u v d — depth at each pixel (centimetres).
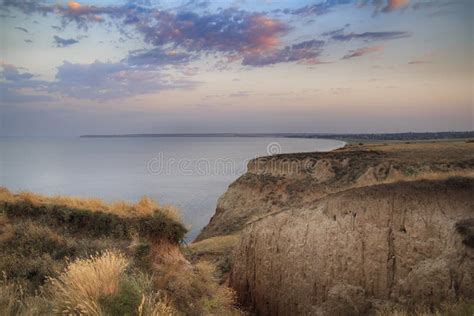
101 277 508
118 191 5803
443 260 920
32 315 439
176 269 848
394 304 973
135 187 6531
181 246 1002
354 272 1102
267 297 1319
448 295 877
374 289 1058
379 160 4638
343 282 1115
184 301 725
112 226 897
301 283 1216
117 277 529
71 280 510
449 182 1090
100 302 466
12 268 658
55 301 480
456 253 907
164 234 927
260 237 1384
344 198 1212
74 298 466
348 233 1145
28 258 707
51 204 934
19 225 827
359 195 1182
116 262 587
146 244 843
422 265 962
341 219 1180
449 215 985
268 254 1339
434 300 900
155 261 848
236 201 4812
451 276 889
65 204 948
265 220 1413
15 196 983
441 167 3850
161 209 979
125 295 491
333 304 1086
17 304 483
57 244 780
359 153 5447
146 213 948
